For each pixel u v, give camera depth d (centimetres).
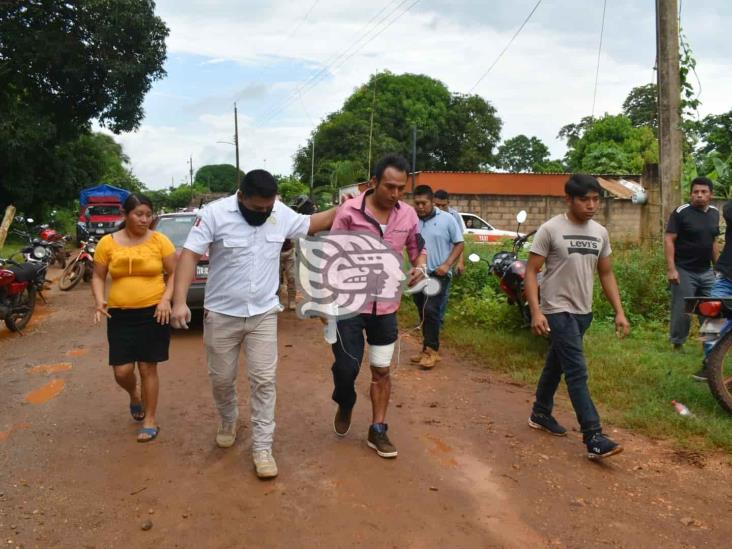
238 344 372
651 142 3481
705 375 498
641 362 581
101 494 341
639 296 785
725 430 423
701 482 363
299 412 475
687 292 605
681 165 795
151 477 362
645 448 410
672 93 782
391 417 465
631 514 328
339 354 388
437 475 369
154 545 294
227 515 320
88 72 2203
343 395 404
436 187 2605
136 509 325
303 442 415
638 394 498
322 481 359
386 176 366
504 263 706
